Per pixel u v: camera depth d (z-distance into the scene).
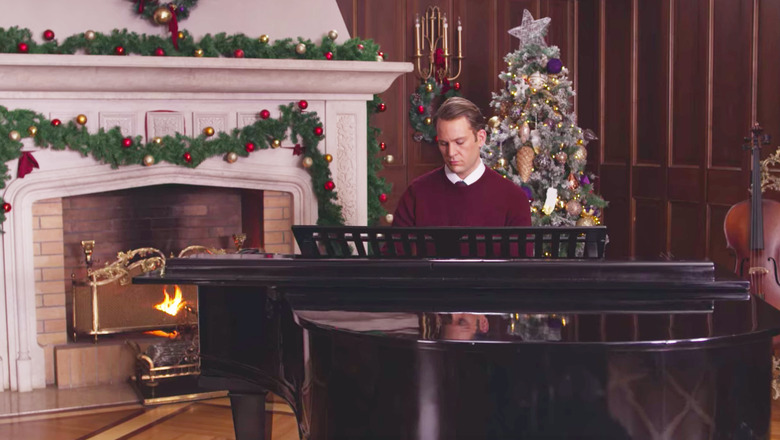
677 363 2.08
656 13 6.30
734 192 5.66
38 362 4.88
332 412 2.31
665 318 2.26
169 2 4.82
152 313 5.08
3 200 4.68
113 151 4.75
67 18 4.66
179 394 4.65
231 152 5.00
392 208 6.50
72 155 4.79
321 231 2.82
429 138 6.48
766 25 5.38
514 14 6.77
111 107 4.80
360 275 2.69
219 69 4.78
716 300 2.47
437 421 2.15
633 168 6.60
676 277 2.58
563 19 7.01
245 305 2.81
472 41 6.64
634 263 2.59
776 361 4.39
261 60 4.80
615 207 6.84
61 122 4.71
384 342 2.15
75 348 4.89
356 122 5.25
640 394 2.08
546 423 2.10
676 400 2.09
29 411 4.46
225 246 5.62
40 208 4.81
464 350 2.10
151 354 4.77
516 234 2.68
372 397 2.22
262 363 2.79
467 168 3.27
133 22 4.79
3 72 4.45
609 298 2.50
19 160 4.63
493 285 2.61
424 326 2.23
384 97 6.41
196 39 4.92
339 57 5.12
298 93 5.11
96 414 4.43
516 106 5.99
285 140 5.17
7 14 4.55
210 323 2.88
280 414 4.42
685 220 6.15
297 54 5.04
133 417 4.38
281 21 5.09
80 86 4.65
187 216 5.52
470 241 2.73
